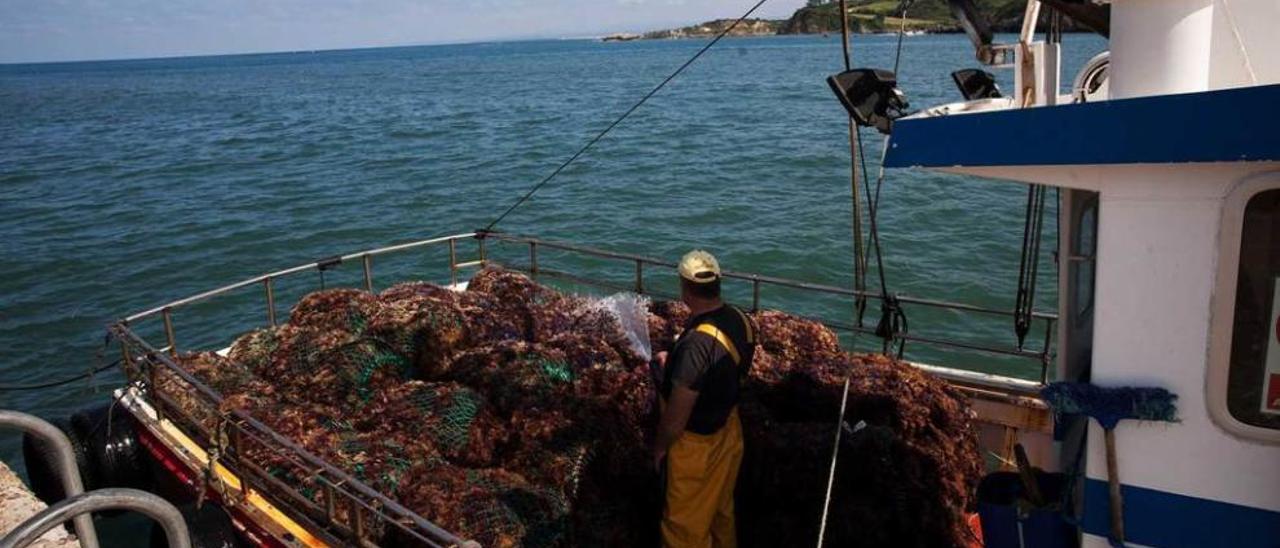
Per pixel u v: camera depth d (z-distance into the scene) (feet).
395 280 57.52
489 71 405.39
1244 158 9.81
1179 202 10.55
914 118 11.76
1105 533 11.98
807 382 20.49
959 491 18.42
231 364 22.45
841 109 141.69
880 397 19.52
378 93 263.49
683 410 14.62
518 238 29.45
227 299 54.65
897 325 19.67
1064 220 14.07
